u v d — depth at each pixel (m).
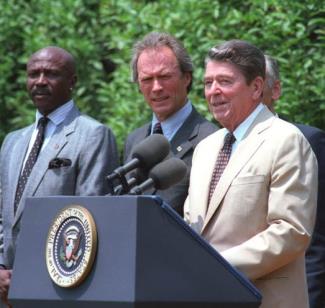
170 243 10.31
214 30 24.16
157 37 16.91
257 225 13.04
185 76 16.92
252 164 13.16
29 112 30.08
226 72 13.42
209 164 13.88
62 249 10.66
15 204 17.69
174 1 25.78
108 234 10.31
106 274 10.23
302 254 13.12
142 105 25.94
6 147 18.44
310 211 12.89
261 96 13.73
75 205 10.67
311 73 22.66
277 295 12.91
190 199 13.90
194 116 16.89
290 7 23.03
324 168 16.47
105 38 30.77
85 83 30.06
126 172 11.94
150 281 10.11
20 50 31.83
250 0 23.86
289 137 13.12
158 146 12.11
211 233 13.25
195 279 10.41
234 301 10.66
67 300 10.52
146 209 10.23
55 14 30.77
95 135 17.44
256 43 23.34
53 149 17.47
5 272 17.25
